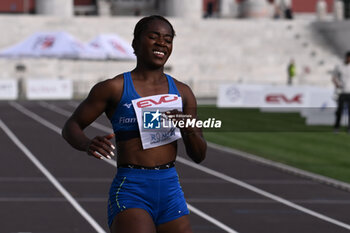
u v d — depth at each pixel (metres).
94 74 106.38
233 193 25.25
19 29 110.31
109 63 107.19
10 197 23.78
